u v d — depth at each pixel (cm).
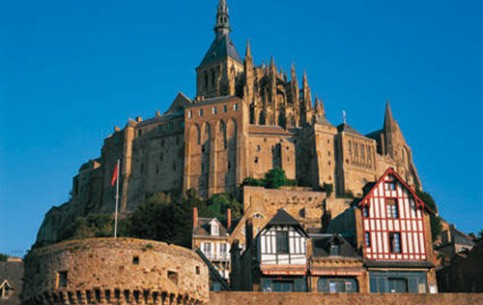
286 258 5462
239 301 4559
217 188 13900
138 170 15175
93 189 16175
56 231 16412
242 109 14325
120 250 3972
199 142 14425
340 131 14438
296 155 14512
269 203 12481
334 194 13500
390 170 6141
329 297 4725
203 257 6769
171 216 10075
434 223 11012
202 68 17550
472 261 5934
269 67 16350
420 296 4825
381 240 5859
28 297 4109
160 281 3984
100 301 3878
